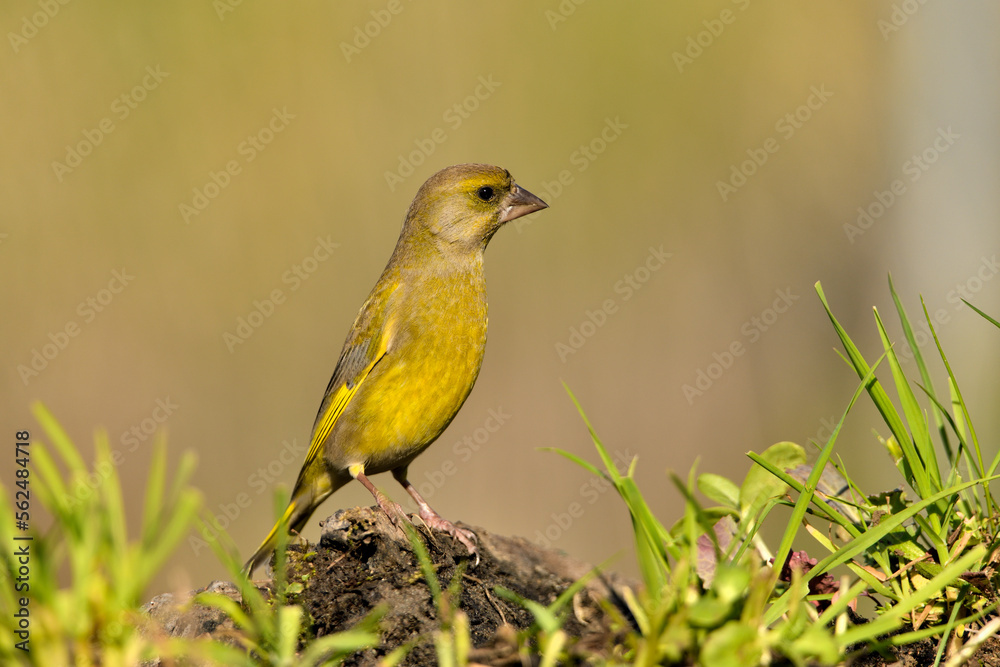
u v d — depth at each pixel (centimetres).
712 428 1586
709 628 335
